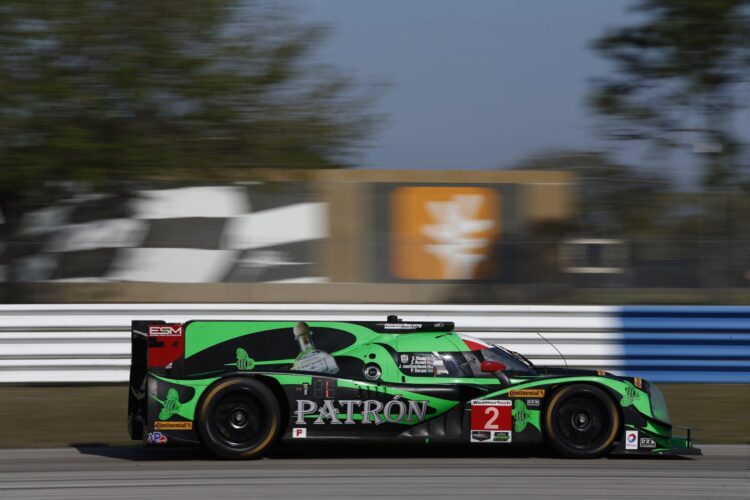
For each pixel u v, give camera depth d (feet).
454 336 100.73
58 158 168.55
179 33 184.14
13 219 174.70
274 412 94.43
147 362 94.89
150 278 186.70
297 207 197.06
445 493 78.02
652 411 97.76
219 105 185.88
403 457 97.55
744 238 172.04
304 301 185.68
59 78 172.35
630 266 172.65
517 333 147.13
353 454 99.25
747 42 192.24
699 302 168.25
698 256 169.58
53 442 107.65
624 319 147.43
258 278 192.54
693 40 193.98
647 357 147.02
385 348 98.17
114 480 83.30
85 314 142.20
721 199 175.83
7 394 134.51
